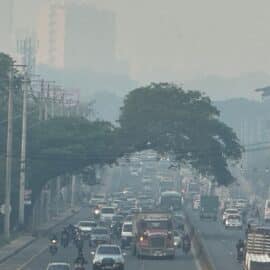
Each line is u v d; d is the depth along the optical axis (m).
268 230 152.38
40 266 172.75
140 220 195.25
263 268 149.38
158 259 191.12
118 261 163.75
